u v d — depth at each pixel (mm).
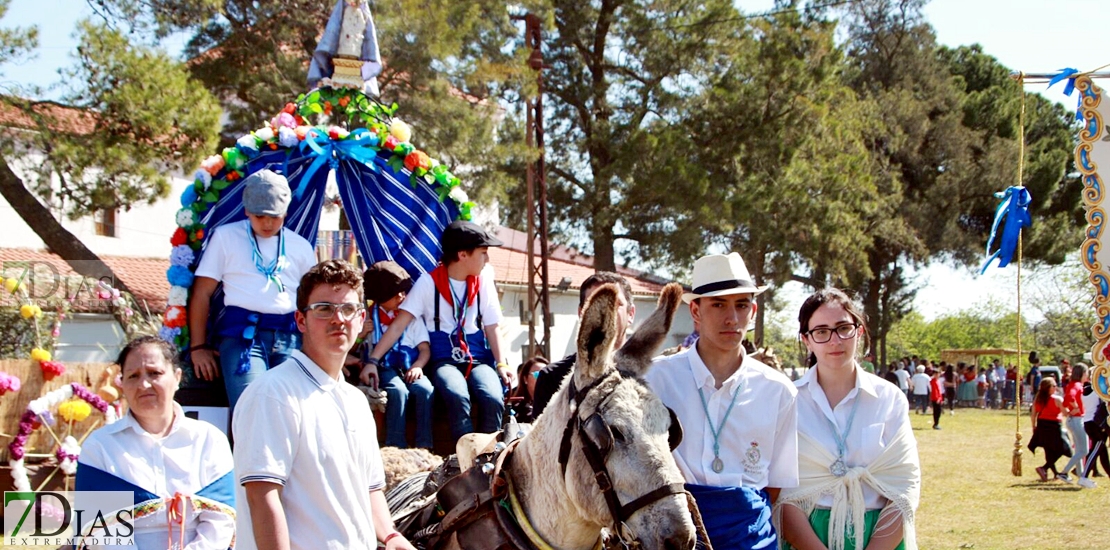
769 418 4441
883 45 43531
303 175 7438
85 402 8766
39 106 17156
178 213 6652
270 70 19578
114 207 17641
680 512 3234
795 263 33281
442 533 4059
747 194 29250
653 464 3301
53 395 8594
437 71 20484
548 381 4852
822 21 33250
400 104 20188
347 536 3498
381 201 7805
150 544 4445
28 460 8719
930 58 43438
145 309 11719
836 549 4656
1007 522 12633
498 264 33031
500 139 25391
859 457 4738
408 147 7715
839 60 31719
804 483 4723
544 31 28484
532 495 3771
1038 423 16797
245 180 7023
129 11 19125
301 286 3664
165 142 17328
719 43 30391
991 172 39781
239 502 3475
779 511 4730
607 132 30219
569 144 31203
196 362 6363
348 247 8477
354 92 7824
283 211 6398
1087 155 10164
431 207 7863
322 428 3502
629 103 31000
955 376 41812
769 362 6453
